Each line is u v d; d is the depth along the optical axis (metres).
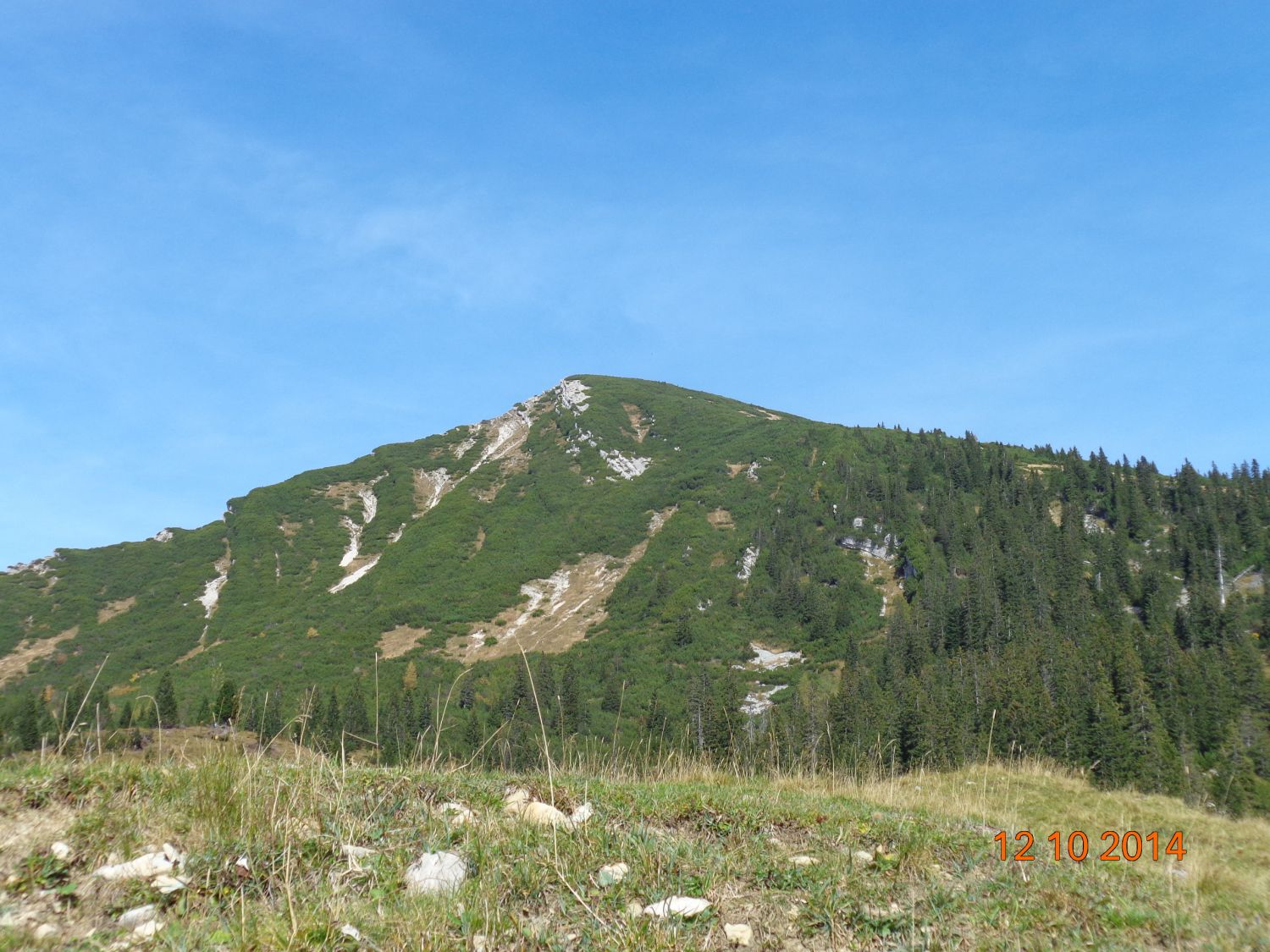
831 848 7.36
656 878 6.03
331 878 5.42
